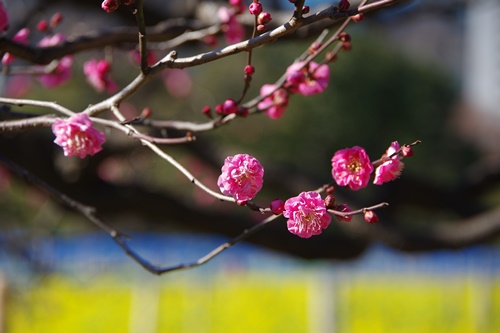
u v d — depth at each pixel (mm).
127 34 3986
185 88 10766
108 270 12211
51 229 8039
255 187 2447
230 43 4152
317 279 12672
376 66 18266
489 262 16734
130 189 6000
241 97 3201
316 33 3885
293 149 16109
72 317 12641
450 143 20094
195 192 8742
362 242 6477
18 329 10023
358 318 14359
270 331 14492
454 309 14656
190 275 14945
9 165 3623
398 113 18703
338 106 17312
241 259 16156
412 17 7102
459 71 34156
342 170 2564
